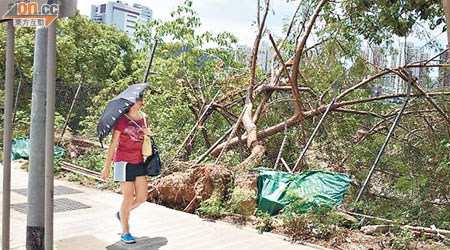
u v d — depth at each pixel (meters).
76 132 13.85
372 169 6.86
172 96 11.50
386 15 8.88
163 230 5.67
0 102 15.51
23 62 20.31
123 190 5.04
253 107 12.01
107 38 31.00
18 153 11.63
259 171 7.22
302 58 11.12
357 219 6.05
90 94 14.78
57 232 5.45
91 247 4.89
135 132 4.99
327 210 5.64
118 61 27.78
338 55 10.24
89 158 10.57
